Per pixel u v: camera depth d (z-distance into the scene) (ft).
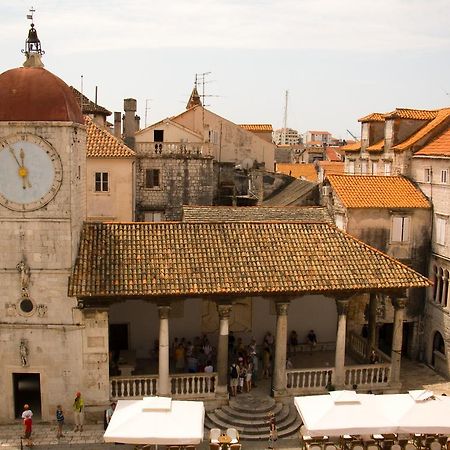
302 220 127.34
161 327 93.45
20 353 90.58
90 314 90.48
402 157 137.18
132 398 94.12
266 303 114.83
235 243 100.42
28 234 88.07
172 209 173.37
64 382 91.91
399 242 127.54
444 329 121.70
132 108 172.35
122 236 97.81
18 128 85.61
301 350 118.21
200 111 207.72
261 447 88.07
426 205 127.24
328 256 100.78
